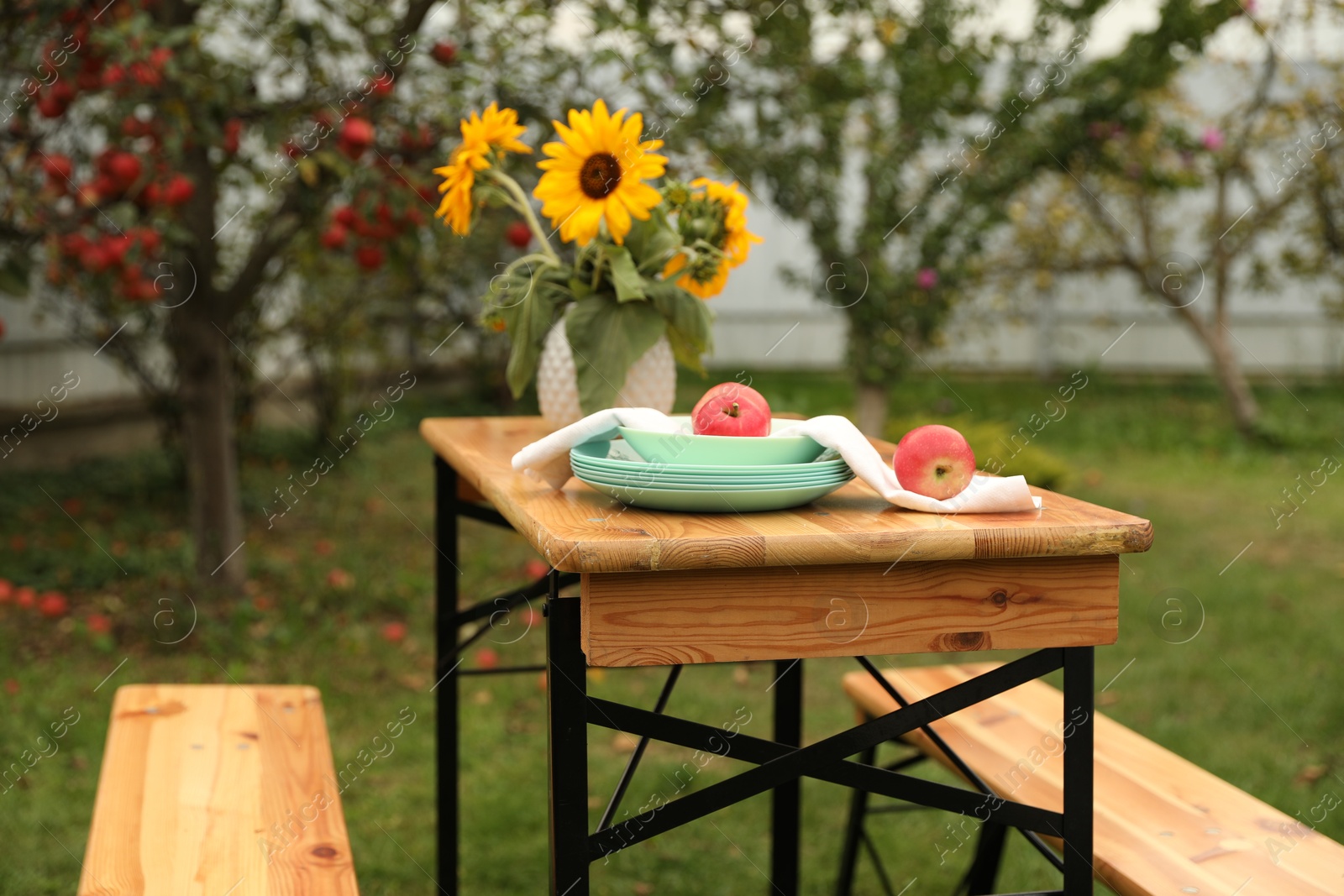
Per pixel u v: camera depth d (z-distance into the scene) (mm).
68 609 4215
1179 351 10953
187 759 1819
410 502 6039
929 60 4949
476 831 2646
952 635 1199
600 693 3510
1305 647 3842
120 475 6234
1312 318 10766
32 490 5875
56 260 3139
